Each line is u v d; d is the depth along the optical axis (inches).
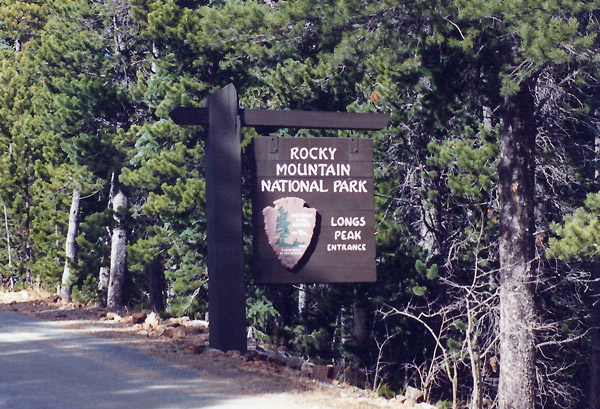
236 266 533.0
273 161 546.9
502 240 676.1
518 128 669.9
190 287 986.7
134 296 1397.6
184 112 541.0
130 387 408.8
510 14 569.6
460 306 691.4
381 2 614.9
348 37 649.0
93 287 1397.6
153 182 1019.3
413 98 796.6
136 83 1208.8
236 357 504.4
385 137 776.9
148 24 1096.2
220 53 986.1
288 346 934.4
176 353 508.1
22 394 386.3
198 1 1173.7
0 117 1529.3
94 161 1119.6
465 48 606.9
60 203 1488.7
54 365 463.2
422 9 615.8
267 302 933.2
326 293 937.5
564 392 840.9
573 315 855.7
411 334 812.6
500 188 681.0
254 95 1013.2
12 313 721.0
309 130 908.0
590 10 574.6
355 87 866.1
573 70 685.9
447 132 810.8
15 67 1847.9
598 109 824.3
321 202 550.9
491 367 794.2
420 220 804.6
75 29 1216.2
